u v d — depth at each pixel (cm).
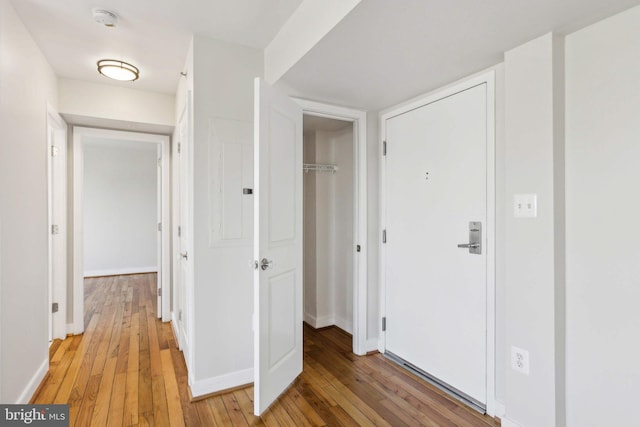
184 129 263
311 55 183
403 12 142
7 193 177
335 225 349
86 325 352
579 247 156
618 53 143
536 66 164
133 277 599
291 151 230
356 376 242
